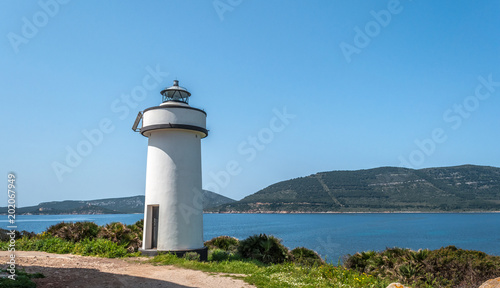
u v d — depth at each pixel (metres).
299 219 170.62
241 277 11.17
